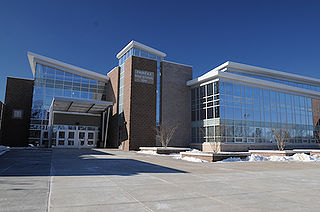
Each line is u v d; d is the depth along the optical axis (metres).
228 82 32.47
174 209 4.77
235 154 18.30
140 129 32.09
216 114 31.73
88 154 21.16
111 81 39.78
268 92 36.09
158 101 35.53
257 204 5.25
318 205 5.23
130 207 4.85
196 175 9.77
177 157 20.25
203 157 17.42
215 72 31.64
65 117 38.31
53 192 6.06
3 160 14.93
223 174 10.25
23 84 37.28
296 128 37.97
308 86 44.78
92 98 39.62
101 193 6.05
